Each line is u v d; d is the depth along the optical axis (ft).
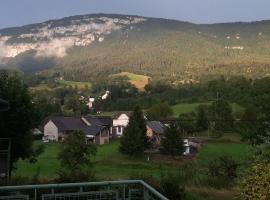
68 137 120.67
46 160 182.39
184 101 366.84
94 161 183.93
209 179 71.36
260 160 33.37
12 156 72.74
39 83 652.07
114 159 192.24
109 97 463.42
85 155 124.06
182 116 302.25
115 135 328.49
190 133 272.92
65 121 308.40
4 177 59.67
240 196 32.32
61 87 590.96
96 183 24.12
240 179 34.76
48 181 53.11
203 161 183.62
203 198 55.42
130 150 200.54
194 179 71.46
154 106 323.98
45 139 289.94
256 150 36.55
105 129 300.61
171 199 50.60
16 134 71.61
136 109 220.84
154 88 476.54
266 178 29.55
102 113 414.21
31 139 75.46
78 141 119.34
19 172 134.92
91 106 481.87
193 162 183.32
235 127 261.24
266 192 29.25
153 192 22.54
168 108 318.04
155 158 199.62
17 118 70.54
